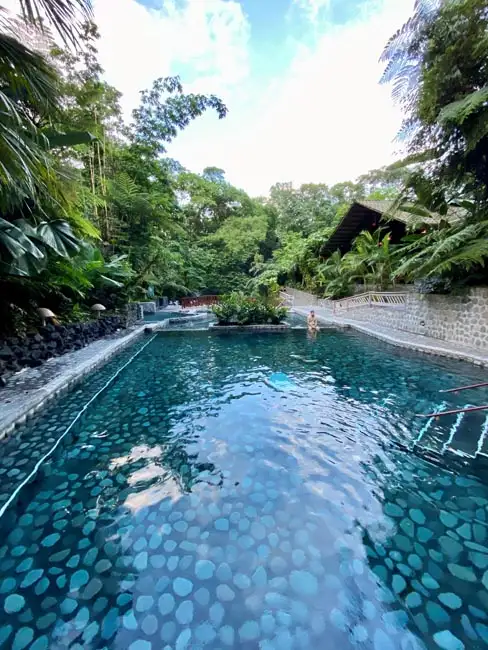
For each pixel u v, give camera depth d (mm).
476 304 6574
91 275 8039
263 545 2014
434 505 2363
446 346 6906
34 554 1943
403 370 5832
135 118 12953
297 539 2059
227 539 2059
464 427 3578
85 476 2727
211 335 10078
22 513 2287
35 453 3080
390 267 12445
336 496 2473
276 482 2646
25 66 2928
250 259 26359
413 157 6980
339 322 11930
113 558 1912
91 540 2051
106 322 9062
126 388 5008
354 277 14992
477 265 6547
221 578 1781
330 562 1887
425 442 3273
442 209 7586
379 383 5160
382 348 7812
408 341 7645
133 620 1555
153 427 3658
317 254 21219
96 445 3248
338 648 1433
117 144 12719
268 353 7523
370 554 1938
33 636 1481
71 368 5250
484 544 2004
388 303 10562
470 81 5609
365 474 2752
